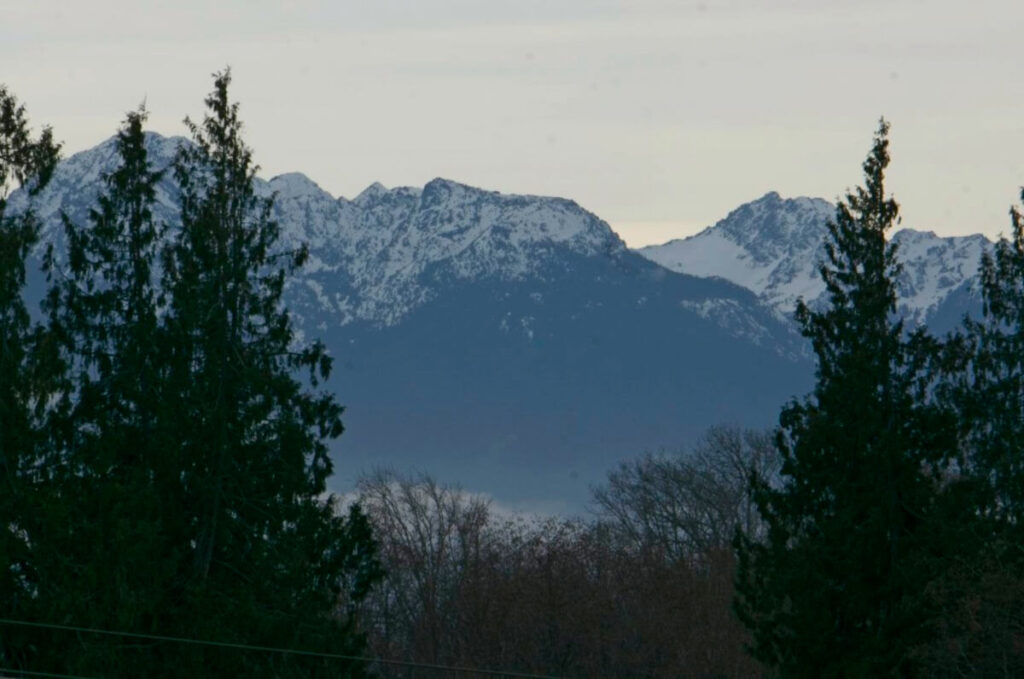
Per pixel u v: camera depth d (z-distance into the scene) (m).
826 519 160.25
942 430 162.88
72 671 137.88
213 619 152.25
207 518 159.38
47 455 151.62
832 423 161.88
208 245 164.50
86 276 164.75
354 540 169.38
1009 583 142.12
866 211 166.88
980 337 170.25
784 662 160.88
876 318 165.25
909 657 152.00
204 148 170.00
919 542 157.00
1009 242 173.75
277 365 167.00
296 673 158.12
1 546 139.38
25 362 147.50
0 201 152.00
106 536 145.00
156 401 159.25
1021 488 162.88
